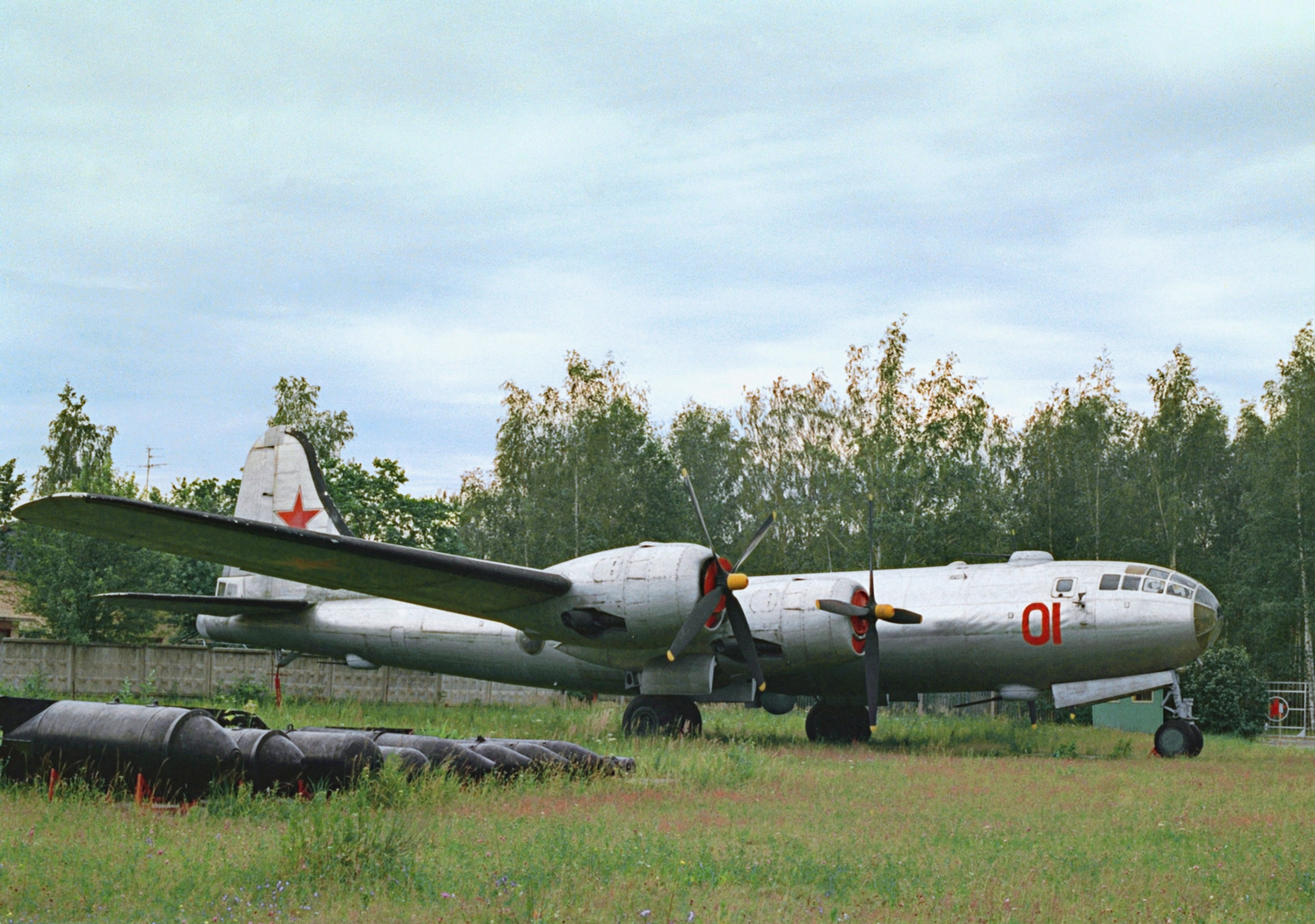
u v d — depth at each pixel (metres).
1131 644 18.47
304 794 9.68
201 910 6.01
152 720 9.74
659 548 17.47
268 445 24.77
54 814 8.80
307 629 23.83
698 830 8.95
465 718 22.91
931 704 33.94
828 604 18.28
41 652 26.78
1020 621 19.11
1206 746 23.17
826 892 6.85
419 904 6.28
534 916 6.04
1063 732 24.83
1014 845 8.67
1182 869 7.80
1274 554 36.75
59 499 12.41
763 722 26.05
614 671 20.25
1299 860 8.24
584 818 9.38
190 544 14.79
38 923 5.70
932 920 6.33
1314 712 34.97
